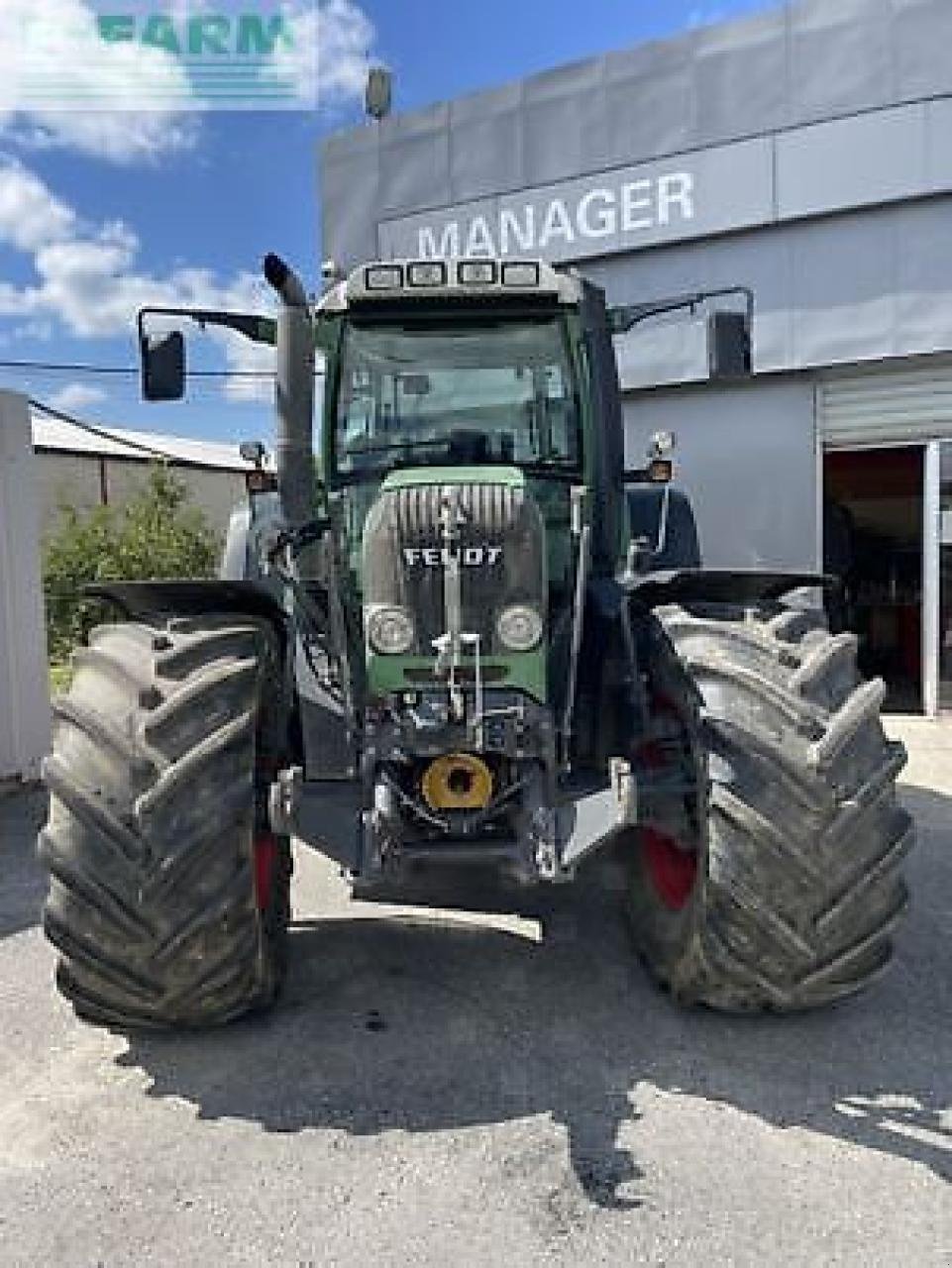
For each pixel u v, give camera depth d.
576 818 2.74
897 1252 2.04
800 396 7.77
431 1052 2.82
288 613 3.34
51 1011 3.11
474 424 3.50
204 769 2.53
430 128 8.82
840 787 2.54
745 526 8.02
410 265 3.29
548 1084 2.66
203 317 3.66
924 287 7.10
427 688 2.80
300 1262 2.04
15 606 5.91
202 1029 2.94
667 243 7.91
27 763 5.98
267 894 2.95
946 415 7.38
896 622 9.72
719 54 7.57
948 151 6.90
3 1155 2.41
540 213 8.39
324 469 3.48
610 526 3.71
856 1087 2.64
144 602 3.12
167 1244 2.09
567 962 3.38
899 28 6.94
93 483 19.45
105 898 2.47
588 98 8.09
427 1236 2.10
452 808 2.78
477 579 2.76
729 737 2.61
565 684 3.09
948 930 3.66
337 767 3.12
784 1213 2.16
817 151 7.30
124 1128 2.50
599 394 3.65
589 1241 2.08
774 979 2.68
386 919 3.75
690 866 2.93
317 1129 2.48
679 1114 2.52
